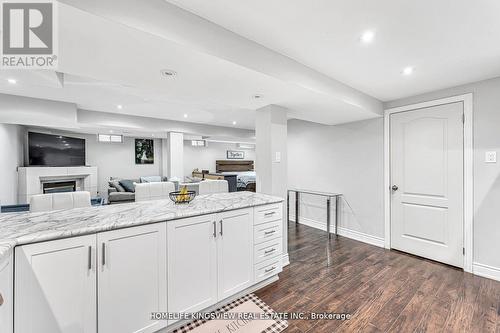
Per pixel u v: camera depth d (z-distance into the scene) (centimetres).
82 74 171
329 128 397
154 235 153
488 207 233
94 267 131
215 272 183
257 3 125
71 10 99
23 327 112
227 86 199
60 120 348
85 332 128
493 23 142
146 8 116
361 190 349
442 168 265
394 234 311
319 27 149
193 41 133
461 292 208
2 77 195
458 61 196
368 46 173
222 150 931
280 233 237
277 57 181
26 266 113
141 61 149
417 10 131
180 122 535
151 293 151
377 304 193
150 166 748
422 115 281
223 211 189
